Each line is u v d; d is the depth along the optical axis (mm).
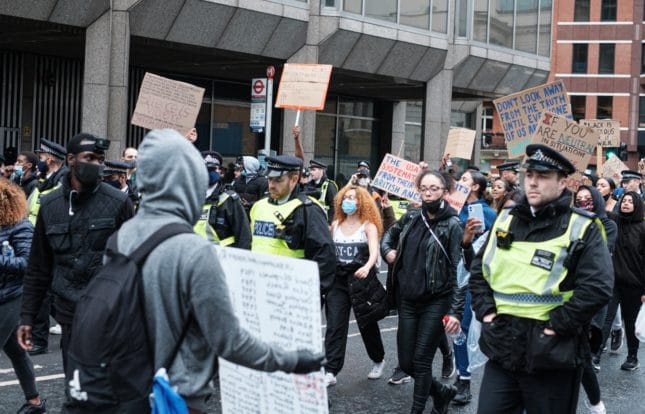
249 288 3738
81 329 3201
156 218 3328
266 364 3303
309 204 7258
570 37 63125
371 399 7762
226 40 21625
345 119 31109
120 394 3166
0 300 6227
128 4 19156
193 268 3197
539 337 4625
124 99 19422
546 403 4703
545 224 4719
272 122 27781
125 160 11852
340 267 7828
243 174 14602
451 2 27484
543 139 8430
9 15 17812
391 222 11938
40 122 22922
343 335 7863
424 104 28188
